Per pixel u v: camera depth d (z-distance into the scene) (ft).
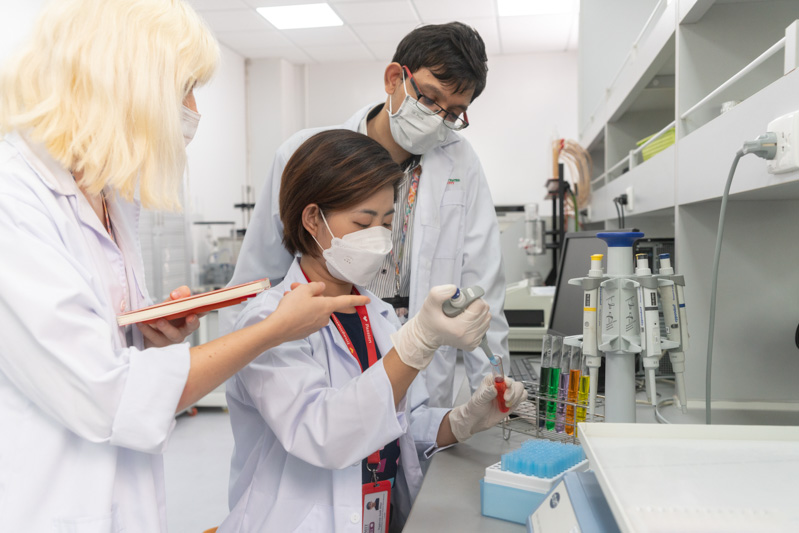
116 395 2.30
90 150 2.36
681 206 4.64
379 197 3.26
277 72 21.12
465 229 5.61
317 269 3.55
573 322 5.77
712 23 4.47
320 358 3.38
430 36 4.57
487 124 21.22
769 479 1.92
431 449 3.86
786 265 4.53
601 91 10.85
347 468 3.11
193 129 2.90
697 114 4.54
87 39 2.35
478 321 2.83
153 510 2.73
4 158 2.46
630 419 3.09
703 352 4.66
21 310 2.18
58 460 2.45
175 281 13.14
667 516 1.66
